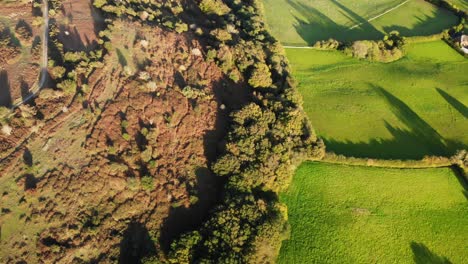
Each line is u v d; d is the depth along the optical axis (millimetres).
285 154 79750
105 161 70750
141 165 73125
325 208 79500
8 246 61812
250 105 82938
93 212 66750
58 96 75000
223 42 95688
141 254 65125
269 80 92938
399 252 74188
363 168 86750
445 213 80312
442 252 74750
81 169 69188
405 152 91125
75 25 89375
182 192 72500
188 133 79250
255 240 66125
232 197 70812
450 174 86562
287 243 73938
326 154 86812
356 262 72250
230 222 66875
